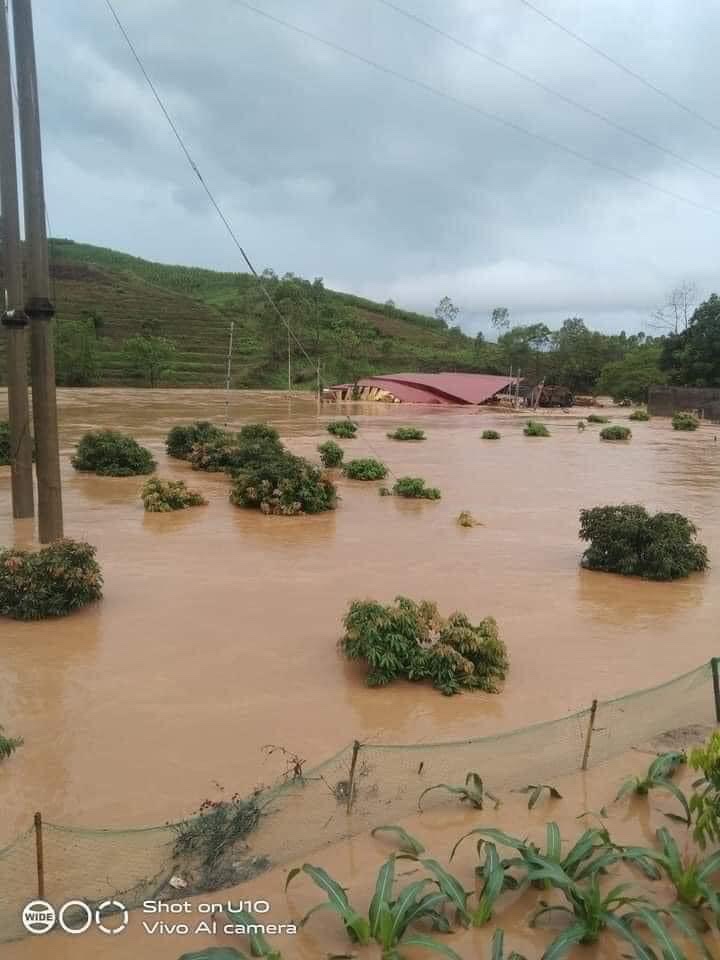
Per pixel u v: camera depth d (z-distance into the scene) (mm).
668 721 6176
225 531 12492
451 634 6922
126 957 3625
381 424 38031
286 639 7707
